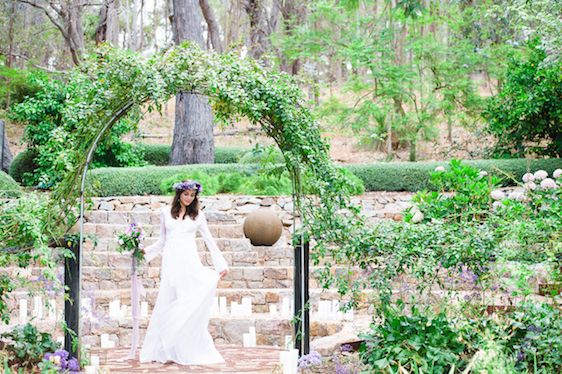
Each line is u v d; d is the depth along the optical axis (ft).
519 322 17.07
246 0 80.18
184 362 19.70
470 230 18.12
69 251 17.22
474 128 51.80
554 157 45.29
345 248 17.98
